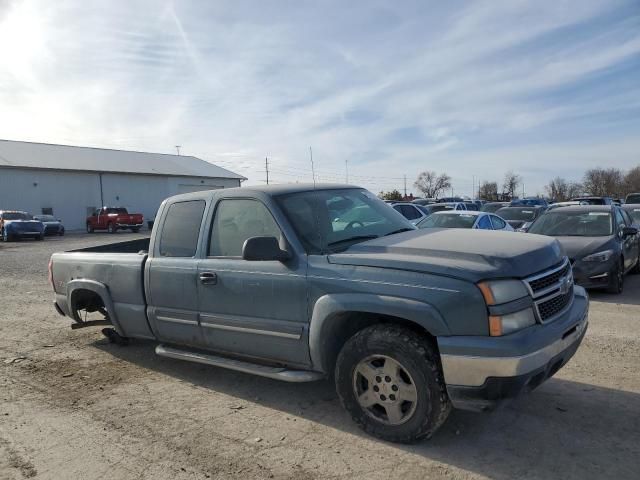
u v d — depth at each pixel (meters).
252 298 4.32
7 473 3.50
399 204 18.25
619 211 10.89
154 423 4.20
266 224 4.39
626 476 3.19
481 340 3.28
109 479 3.38
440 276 3.44
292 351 4.16
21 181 40.84
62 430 4.12
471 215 12.64
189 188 53.84
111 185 46.84
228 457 3.60
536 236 4.21
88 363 5.85
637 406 4.18
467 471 3.30
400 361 3.55
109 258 5.66
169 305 5.02
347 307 3.72
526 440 3.67
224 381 5.12
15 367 5.75
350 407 3.86
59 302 6.35
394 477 3.26
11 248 23.69
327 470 3.38
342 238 4.30
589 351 5.60
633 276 11.24
